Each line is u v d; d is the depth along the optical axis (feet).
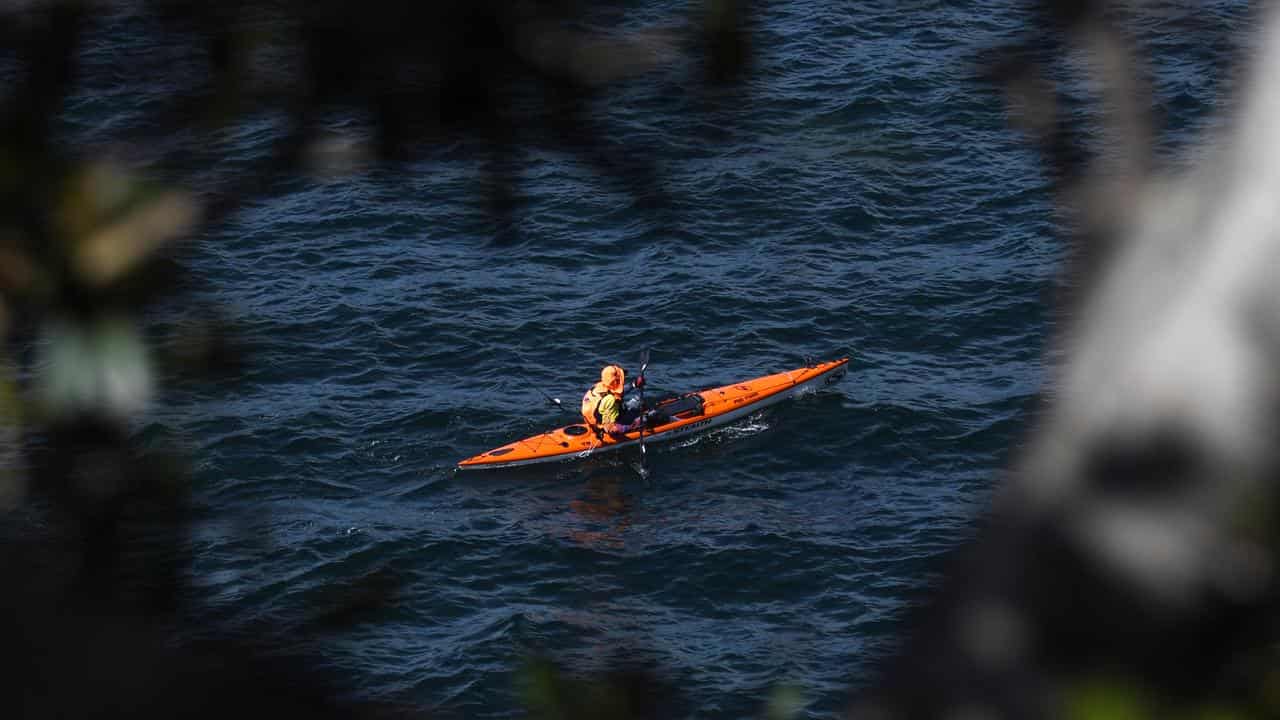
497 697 241.96
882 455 322.75
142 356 23.54
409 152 26.03
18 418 23.82
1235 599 14.16
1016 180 418.51
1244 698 14.15
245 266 386.52
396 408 337.52
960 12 490.49
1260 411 14.02
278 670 20.42
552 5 25.89
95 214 23.18
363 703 20.66
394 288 379.96
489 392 346.33
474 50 25.66
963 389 343.26
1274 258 14.10
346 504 305.53
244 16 24.98
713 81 27.48
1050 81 21.86
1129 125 18.63
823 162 424.87
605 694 24.38
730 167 422.41
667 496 313.73
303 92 25.43
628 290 382.83
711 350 362.94
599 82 26.43
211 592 26.96
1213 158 14.75
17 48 23.84
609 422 321.52
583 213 410.52
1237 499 14.08
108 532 24.90
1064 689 14.51
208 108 24.93
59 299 23.11
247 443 317.01
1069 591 14.60
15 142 23.38
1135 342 14.69
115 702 19.77
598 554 290.35
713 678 247.09
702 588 278.26
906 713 15.15
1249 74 14.60
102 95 24.41
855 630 261.85
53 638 20.63
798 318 371.56
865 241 398.62
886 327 367.45
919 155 427.74
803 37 478.59
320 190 417.69
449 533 297.53
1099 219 15.49
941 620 15.16
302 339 358.84
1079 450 14.76
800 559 285.64
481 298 378.32
